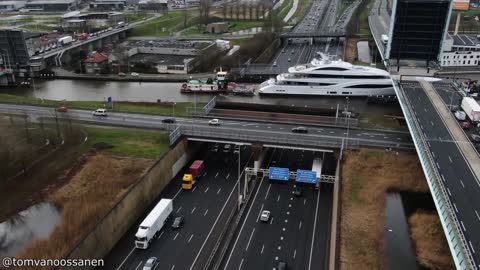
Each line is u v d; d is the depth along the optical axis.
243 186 101.62
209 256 77.56
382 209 89.88
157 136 115.44
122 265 75.50
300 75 166.38
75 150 108.19
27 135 110.25
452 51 192.62
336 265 68.94
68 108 138.50
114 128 121.62
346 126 123.00
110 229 80.06
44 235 79.62
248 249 79.25
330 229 85.31
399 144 108.38
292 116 134.75
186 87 176.75
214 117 130.75
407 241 82.38
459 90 137.50
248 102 161.38
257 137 110.06
